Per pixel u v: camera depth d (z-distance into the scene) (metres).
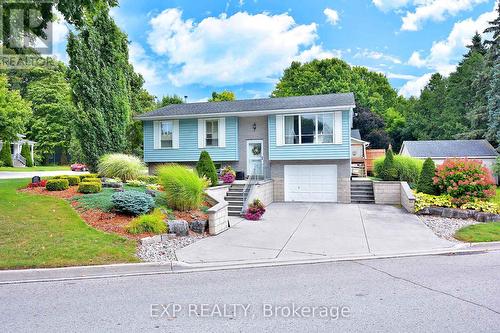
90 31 19.27
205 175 14.81
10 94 27.72
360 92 42.94
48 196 10.30
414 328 3.71
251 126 19.53
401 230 9.98
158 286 5.41
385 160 17.38
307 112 17.91
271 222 11.62
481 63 34.81
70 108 19.48
